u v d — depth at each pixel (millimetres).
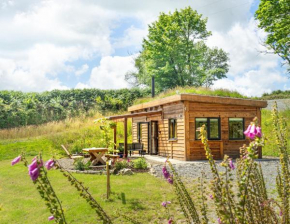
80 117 33062
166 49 42750
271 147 18812
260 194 3426
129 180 10867
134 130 23938
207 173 11922
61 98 39688
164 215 7188
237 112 17203
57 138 22734
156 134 20281
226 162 3148
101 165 14508
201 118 16938
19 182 11359
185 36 44062
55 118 36438
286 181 3801
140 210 7629
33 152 19734
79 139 22688
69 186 10117
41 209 7969
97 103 38844
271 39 31469
